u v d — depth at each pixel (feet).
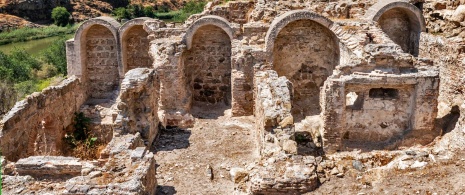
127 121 48.85
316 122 60.34
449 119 53.31
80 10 260.01
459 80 59.57
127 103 49.01
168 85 62.03
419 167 36.73
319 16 62.28
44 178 35.99
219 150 50.78
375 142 51.13
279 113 42.60
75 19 249.75
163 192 39.96
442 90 63.57
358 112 50.88
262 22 67.41
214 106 69.62
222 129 58.34
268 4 70.18
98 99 75.72
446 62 62.54
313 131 55.57
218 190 40.50
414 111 49.65
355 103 53.26
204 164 46.70
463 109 45.80
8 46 184.55
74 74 73.56
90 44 75.46
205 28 67.62
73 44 72.64
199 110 67.77
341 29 61.87
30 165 36.09
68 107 64.08
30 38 201.16
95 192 31.35
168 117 60.85
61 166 36.06
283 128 41.52
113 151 39.91
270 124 42.01
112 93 75.61
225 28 64.54
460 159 37.50
